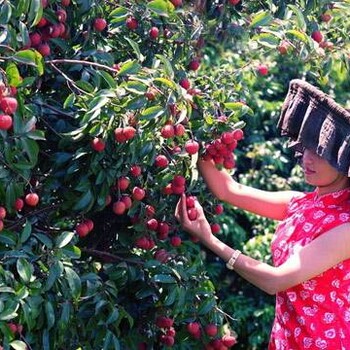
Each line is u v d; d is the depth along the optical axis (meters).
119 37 2.31
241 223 4.32
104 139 1.97
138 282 2.25
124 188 2.06
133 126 1.97
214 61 3.72
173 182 2.13
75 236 2.22
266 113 4.43
